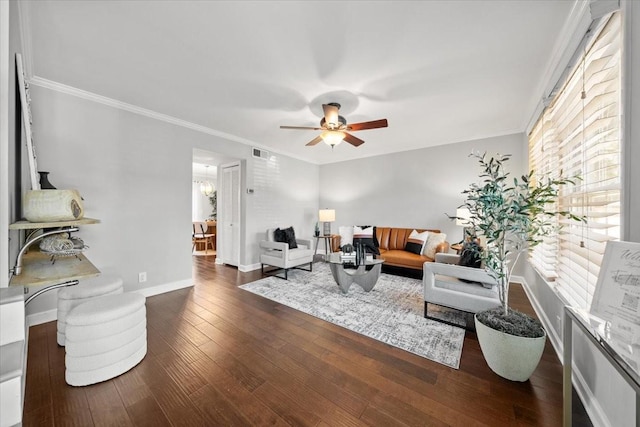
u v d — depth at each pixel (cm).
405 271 446
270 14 163
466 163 441
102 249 284
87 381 160
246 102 292
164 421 134
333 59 210
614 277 97
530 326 171
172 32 180
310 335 226
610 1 119
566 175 195
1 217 98
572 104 185
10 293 89
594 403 136
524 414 139
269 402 148
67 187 261
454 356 194
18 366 84
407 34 181
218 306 292
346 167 592
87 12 160
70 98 262
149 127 322
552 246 231
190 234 370
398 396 153
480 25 172
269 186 504
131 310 180
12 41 142
